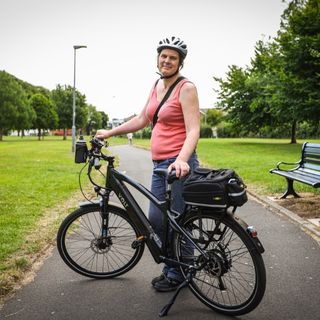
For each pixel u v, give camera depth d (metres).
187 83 3.29
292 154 19.44
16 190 8.68
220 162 15.22
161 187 3.46
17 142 48.88
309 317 3.02
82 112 68.94
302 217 5.95
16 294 3.44
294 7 22.88
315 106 21.34
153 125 3.52
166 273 3.56
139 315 3.08
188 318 3.03
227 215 3.00
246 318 3.03
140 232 3.46
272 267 4.03
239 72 34.31
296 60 21.98
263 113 33.09
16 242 4.71
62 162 16.77
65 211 6.56
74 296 3.41
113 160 3.57
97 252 3.77
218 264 3.06
